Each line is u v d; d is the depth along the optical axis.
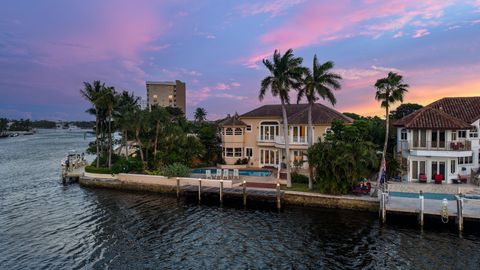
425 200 26.42
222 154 47.38
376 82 29.45
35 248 20.20
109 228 23.92
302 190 30.55
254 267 17.45
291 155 41.25
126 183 37.16
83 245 20.67
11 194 35.75
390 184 30.38
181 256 18.92
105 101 43.44
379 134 42.72
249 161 46.06
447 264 17.56
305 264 17.75
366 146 29.50
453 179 31.02
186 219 26.00
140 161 42.19
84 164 53.31
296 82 31.72
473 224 22.38
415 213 23.42
